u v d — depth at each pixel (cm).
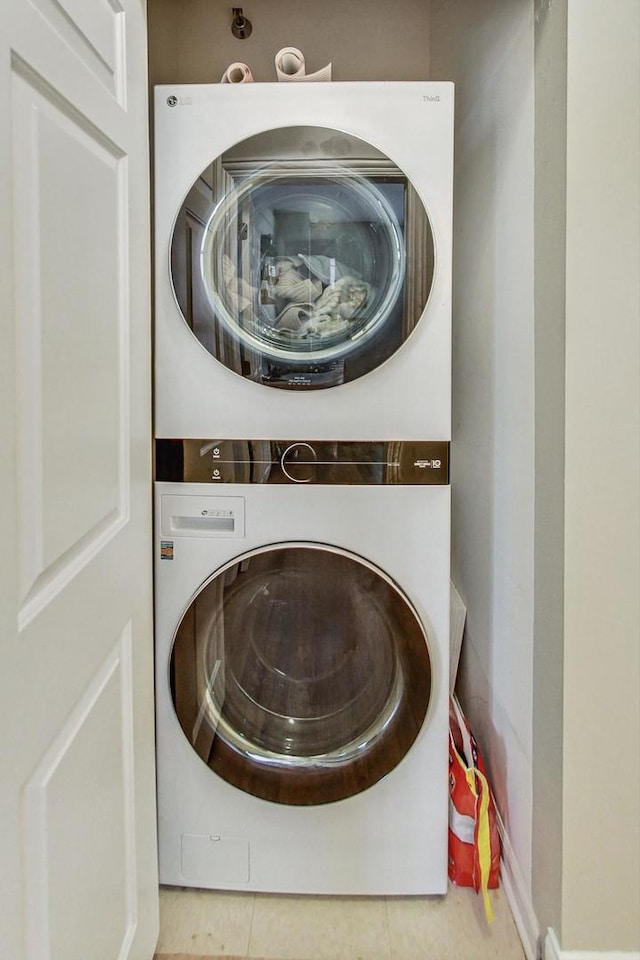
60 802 72
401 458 118
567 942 107
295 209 115
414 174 114
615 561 102
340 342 116
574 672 103
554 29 100
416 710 120
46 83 66
